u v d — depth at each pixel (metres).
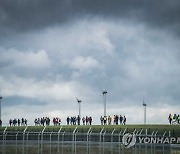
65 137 99.00
